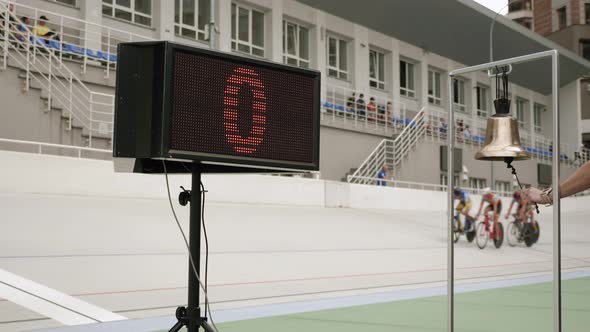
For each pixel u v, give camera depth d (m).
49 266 6.81
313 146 3.29
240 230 11.72
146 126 2.83
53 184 12.51
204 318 3.19
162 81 2.79
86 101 15.19
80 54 15.84
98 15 17.23
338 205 19.02
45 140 13.94
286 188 17.34
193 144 2.86
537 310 5.60
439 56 31.05
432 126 26.45
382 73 28.27
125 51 2.87
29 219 9.71
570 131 40.78
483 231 13.21
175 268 7.46
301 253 9.93
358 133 23.55
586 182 2.58
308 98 3.29
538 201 2.81
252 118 3.07
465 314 5.33
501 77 3.27
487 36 31.81
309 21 24.27
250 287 6.64
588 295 6.89
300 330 4.41
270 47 22.83
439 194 23.81
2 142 13.19
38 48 14.48
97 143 15.12
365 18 26.28
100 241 8.87
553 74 2.76
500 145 3.21
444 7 28.00
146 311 5.04
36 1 16.00
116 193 13.46
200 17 20.72
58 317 4.62
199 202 3.16
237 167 3.48
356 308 5.49
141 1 18.88
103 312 4.90
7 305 4.90
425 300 6.13
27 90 13.53
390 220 17.31
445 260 10.62
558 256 2.67
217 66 2.96
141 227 10.42
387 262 9.81
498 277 8.70
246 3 22.16
